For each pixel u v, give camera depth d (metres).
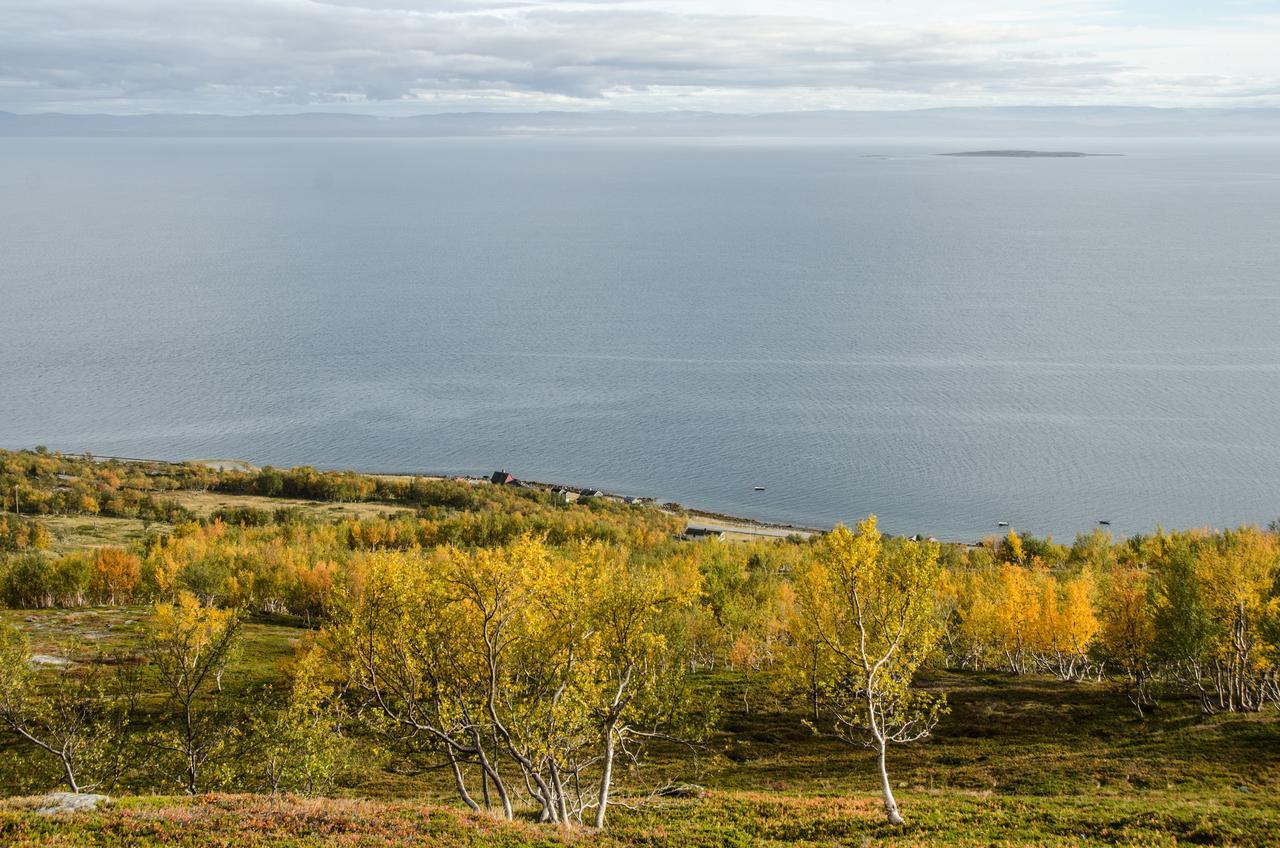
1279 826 32.19
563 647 30.55
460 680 30.62
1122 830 31.86
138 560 114.62
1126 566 125.81
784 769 54.38
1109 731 58.06
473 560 30.28
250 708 43.22
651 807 35.50
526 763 29.83
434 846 25.52
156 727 43.34
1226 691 65.25
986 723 62.38
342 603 30.73
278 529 157.38
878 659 36.28
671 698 40.69
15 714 39.56
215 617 57.62
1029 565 136.38
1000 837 30.89
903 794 40.72
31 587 105.62
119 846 24.27
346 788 48.03
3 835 24.38
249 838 25.25
